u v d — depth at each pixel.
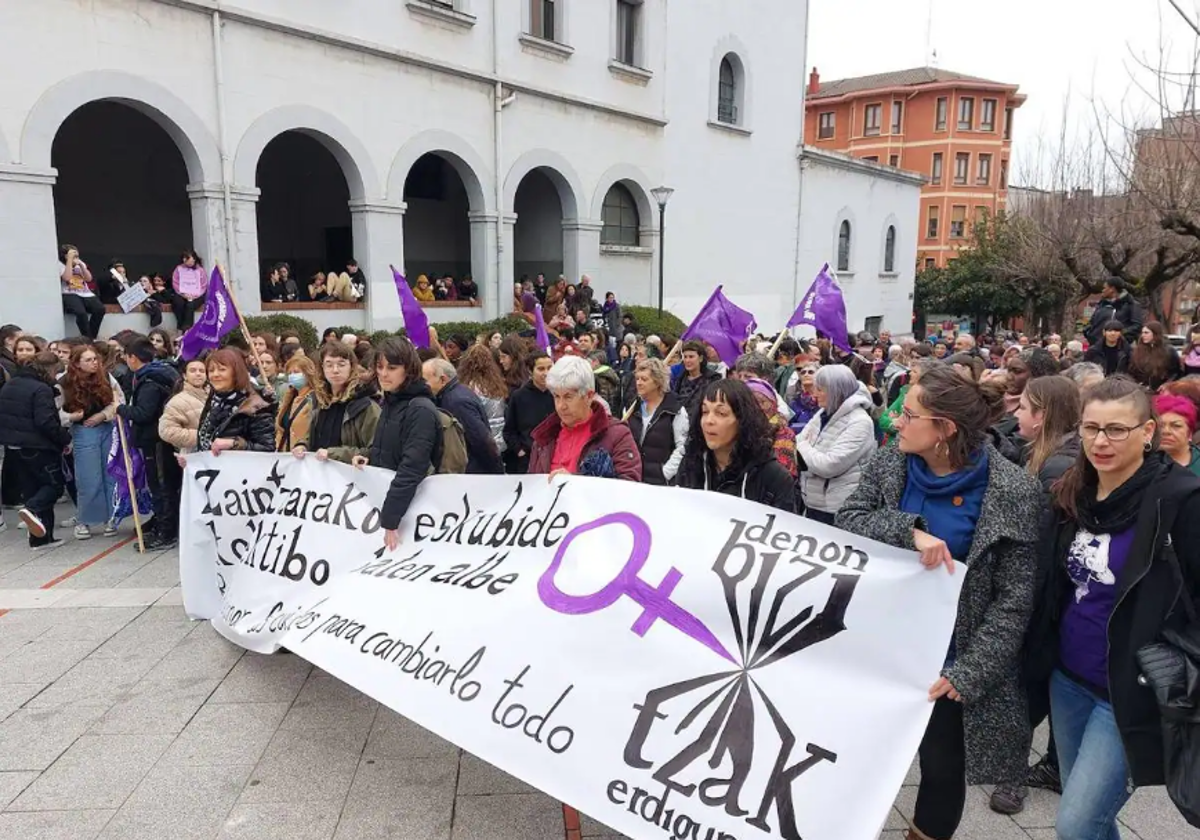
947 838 2.55
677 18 20.81
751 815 2.46
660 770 2.62
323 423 4.71
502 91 16.52
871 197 30.12
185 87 11.96
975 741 2.46
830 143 51.03
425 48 15.17
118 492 6.99
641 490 3.25
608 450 4.01
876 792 2.36
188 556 4.77
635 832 2.55
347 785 3.38
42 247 10.59
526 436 6.06
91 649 4.70
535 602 3.16
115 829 3.08
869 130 49.12
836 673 2.57
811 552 2.74
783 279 26.09
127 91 11.30
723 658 2.73
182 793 3.31
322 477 4.38
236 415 5.41
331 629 3.59
